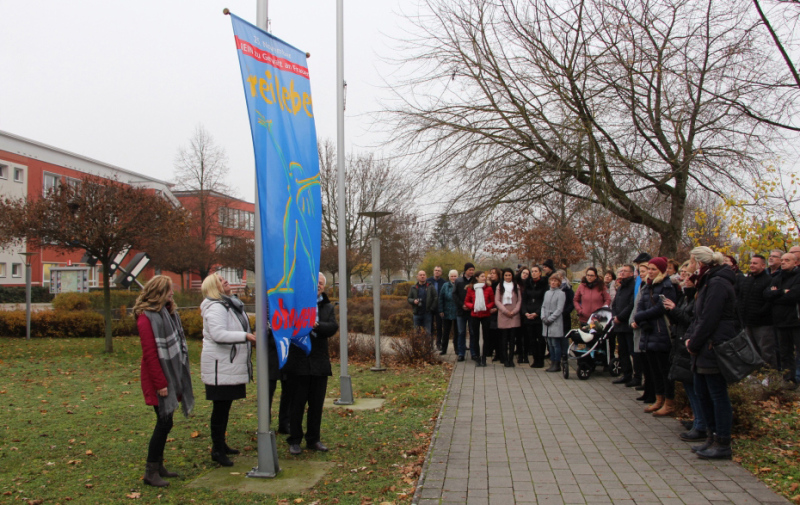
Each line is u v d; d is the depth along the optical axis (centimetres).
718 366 510
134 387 946
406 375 1075
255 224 505
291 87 539
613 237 2298
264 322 499
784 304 819
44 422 690
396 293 3086
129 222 1343
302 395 570
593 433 618
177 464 530
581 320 1038
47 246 1476
